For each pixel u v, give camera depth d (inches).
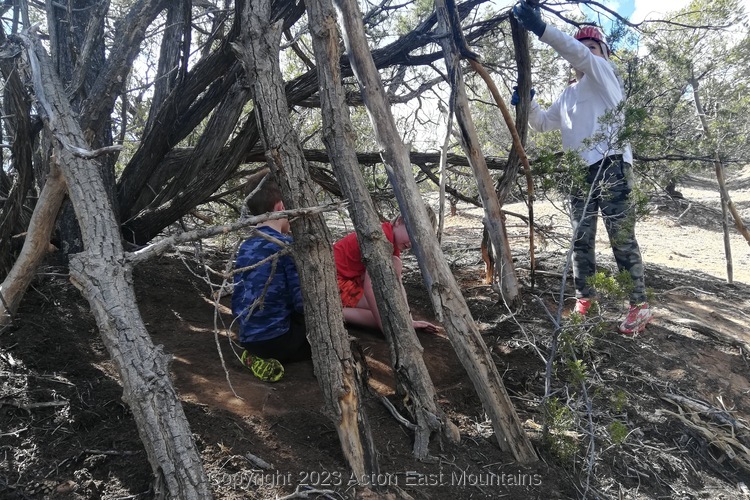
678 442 123.3
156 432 72.2
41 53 101.7
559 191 133.0
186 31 152.6
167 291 154.4
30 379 104.0
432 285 102.8
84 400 100.9
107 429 95.0
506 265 157.9
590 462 101.4
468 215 417.1
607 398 129.7
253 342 113.7
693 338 164.6
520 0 139.4
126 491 83.1
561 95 160.6
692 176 806.5
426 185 269.9
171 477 71.1
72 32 151.1
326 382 93.5
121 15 183.2
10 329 117.1
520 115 158.4
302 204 96.7
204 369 117.1
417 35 154.6
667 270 246.1
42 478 84.3
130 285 81.7
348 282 140.9
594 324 114.7
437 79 201.5
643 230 458.3
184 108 156.6
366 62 105.7
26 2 129.0
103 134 147.8
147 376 74.3
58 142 91.0
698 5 206.4
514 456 101.4
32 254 112.1
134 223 160.6
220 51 150.9
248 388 110.9
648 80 174.6
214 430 95.1
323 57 103.3
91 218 84.7
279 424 99.9
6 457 87.3
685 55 195.0
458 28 135.0
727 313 193.2
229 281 161.9
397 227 127.2
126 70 132.3
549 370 110.5
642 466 113.3
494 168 183.2
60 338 120.0
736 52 212.7
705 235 447.8
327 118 103.7
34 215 109.0
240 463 89.3
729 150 215.0
